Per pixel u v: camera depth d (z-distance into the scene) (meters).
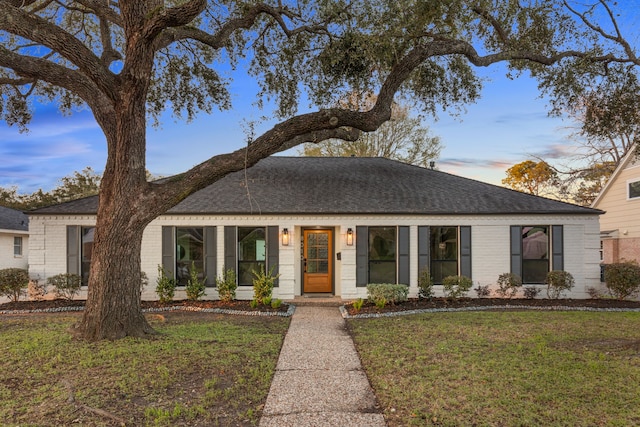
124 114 6.66
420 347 6.43
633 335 7.05
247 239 12.16
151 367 5.24
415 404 4.24
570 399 4.30
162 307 10.64
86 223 11.74
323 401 4.36
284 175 14.57
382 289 10.59
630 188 16.16
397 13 7.88
